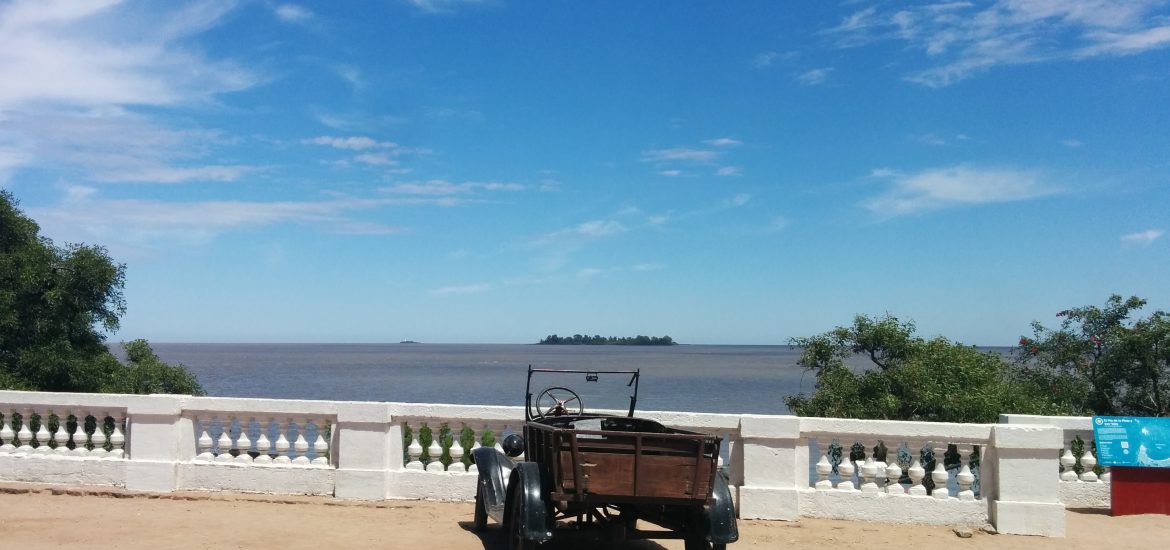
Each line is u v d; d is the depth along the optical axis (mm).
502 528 9281
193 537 8805
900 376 15281
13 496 10586
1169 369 16297
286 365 125250
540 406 10102
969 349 16422
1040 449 9773
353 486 10570
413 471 10680
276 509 10148
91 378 17266
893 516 10102
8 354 17078
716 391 63219
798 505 10133
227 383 73500
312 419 10875
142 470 10781
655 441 7664
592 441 7605
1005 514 9766
